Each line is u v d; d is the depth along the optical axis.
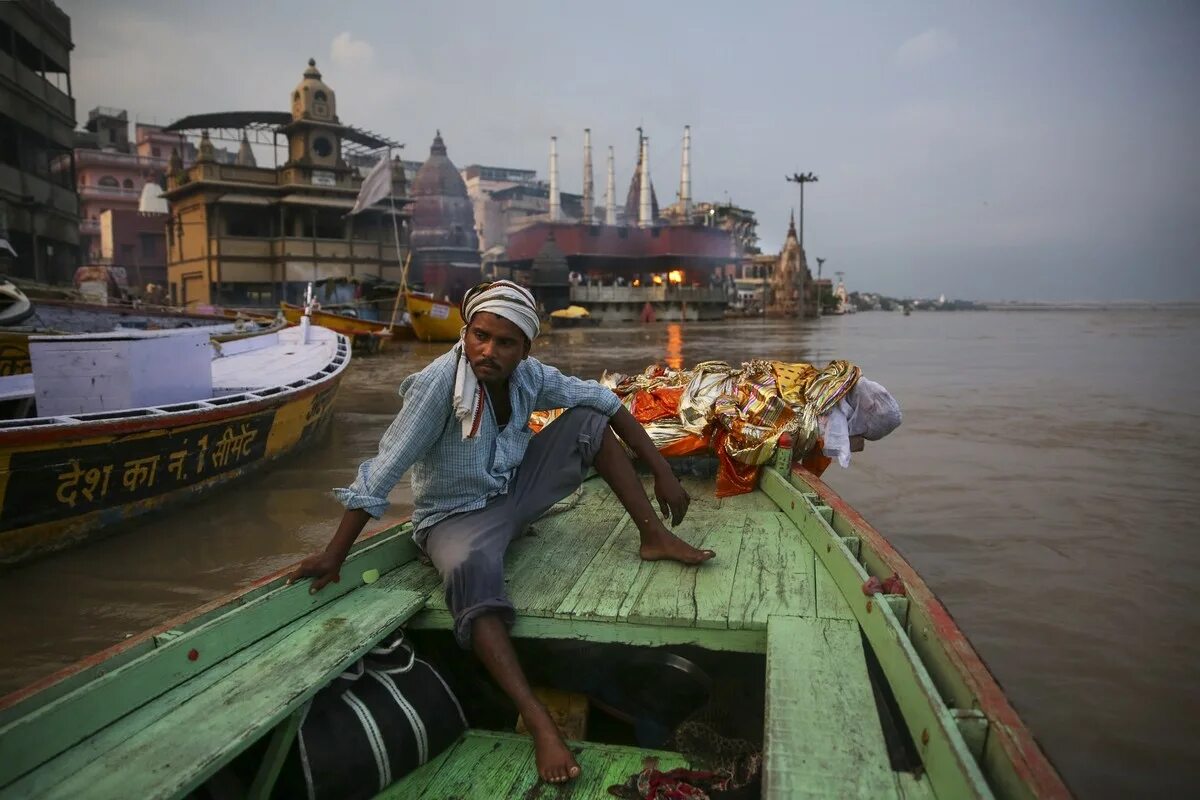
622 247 70.56
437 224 57.56
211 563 5.10
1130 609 4.16
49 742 1.69
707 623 2.45
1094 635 3.88
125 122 63.59
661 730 2.71
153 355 6.08
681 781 2.18
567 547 3.23
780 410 4.27
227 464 6.61
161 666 1.96
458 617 2.40
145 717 1.86
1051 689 3.41
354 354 24.42
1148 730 3.12
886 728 2.02
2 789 1.59
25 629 4.16
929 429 9.62
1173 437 8.98
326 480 7.18
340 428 10.13
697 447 4.32
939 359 22.11
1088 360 20.86
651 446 3.10
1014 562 4.89
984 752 1.57
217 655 2.12
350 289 37.41
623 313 64.25
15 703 1.72
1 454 4.66
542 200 96.25
